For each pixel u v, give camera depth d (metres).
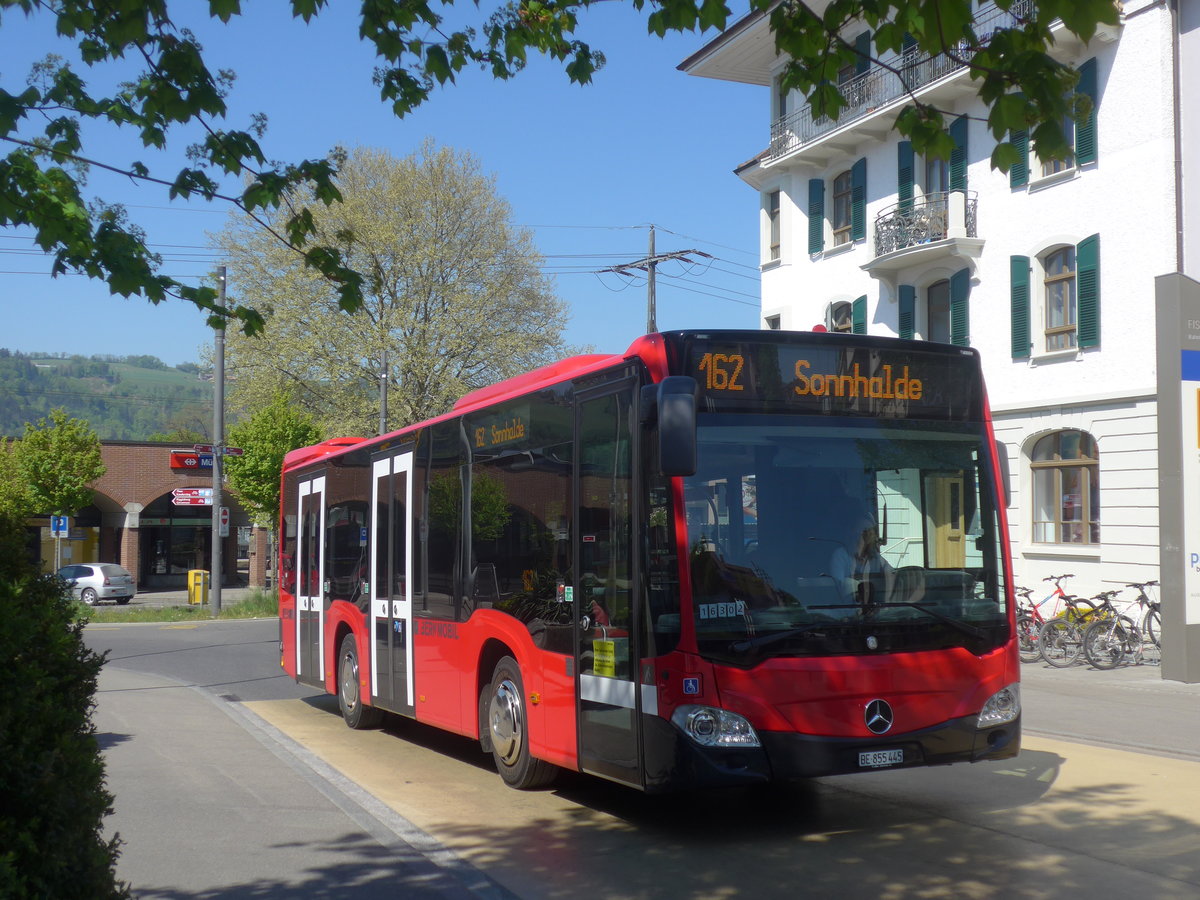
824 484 7.25
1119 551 21.69
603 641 7.53
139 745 11.46
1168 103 21.17
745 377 7.26
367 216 44.69
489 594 9.27
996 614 7.45
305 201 43.12
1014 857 6.73
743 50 30.28
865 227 28.02
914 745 7.00
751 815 8.08
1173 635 16.03
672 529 6.91
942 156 5.49
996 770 9.45
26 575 4.64
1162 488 16.06
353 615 12.62
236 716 13.97
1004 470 7.77
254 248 45.47
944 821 7.68
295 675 14.91
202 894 6.29
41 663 4.33
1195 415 15.98
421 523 10.80
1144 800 8.16
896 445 7.50
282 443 41.25
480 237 46.84
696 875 6.55
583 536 7.85
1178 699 14.37
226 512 36.00
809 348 7.41
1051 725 12.09
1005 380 24.27
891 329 27.19
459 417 10.07
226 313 6.87
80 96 6.35
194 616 35.66
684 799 8.66
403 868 6.81
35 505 42.28
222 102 6.29
